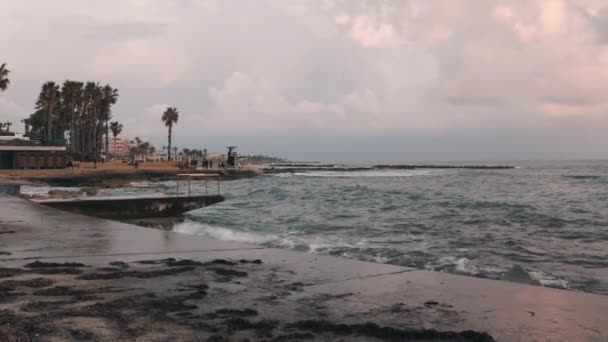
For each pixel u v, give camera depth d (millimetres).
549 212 23891
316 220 20125
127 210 21062
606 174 101688
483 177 94312
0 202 19938
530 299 5309
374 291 5656
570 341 3945
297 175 108312
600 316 4652
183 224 18875
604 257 11469
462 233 15977
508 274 8727
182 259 7836
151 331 3980
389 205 27812
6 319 4172
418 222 19297
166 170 77875
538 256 11617
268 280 6227
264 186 55750
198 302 5062
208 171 79438
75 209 19922
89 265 7141
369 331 4105
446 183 67750
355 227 17531
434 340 3941
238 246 9203
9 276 6195
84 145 109562
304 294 5492
